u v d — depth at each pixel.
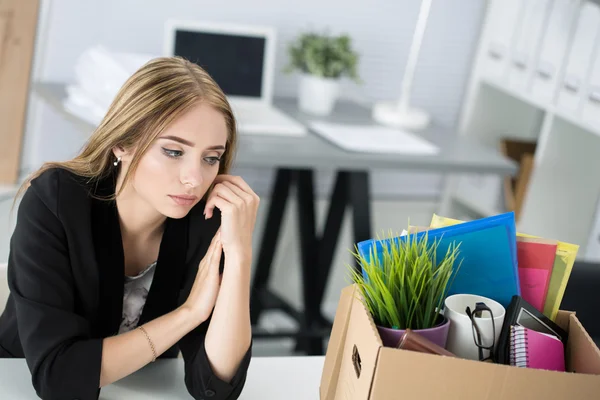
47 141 3.00
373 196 3.52
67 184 1.27
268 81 2.92
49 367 1.15
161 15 3.02
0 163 2.85
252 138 2.57
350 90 3.35
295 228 3.34
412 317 1.00
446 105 3.50
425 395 0.91
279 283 3.38
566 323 1.08
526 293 1.10
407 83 3.02
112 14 2.96
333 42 2.97
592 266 1.92
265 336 2.84
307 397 1.23
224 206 1.25
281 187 3.08
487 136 3.42
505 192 3.13
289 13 3.17
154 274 1.36
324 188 3.38
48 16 2.88
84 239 1.27
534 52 2.99
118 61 2.61
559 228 3.06
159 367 1.27
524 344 1.00
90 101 2.53
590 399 0.92
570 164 3.01
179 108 1.17
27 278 1.22
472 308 1.07
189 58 2.79
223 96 1.23
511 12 3.14
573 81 2.79
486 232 1.05
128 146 1.23
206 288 1.25
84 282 1.28
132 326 1.41
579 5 2.77
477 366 0.90
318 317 3.02
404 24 3.32
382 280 1.00
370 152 2.58
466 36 3.42
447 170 2.64
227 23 3.10
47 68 2.94
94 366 1.16
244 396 1.22
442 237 1.06
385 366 0.90
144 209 1.31
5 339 1.38
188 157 1.19
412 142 2.75
